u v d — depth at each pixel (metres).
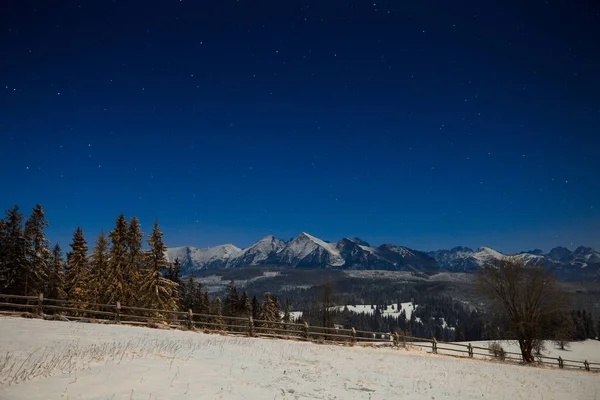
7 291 38.81
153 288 40.81
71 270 45.59
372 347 28.19
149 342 15.84
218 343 18.00
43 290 42.09
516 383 18.56
